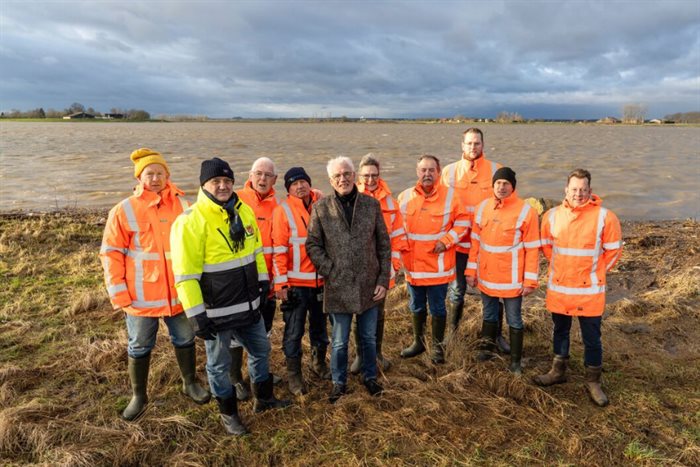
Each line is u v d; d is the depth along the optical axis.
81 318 5.72
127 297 3.67
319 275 4.28
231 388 3.64
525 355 4.96
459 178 5.27
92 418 3.83
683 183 19.41
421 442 3.52
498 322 5.01
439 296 4.70
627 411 3.88
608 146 44.41
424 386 4.22
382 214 4.21
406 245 4.62
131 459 3.35
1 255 8.09
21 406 3.81
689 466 3.27
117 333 5.27
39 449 3.40
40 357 4.77
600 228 3.96
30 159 28.50
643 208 14.63
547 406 3.97
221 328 3.45
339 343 4.02
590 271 4.01
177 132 82.12
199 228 3.35
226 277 3.43
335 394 4.09
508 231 4.36
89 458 3.28
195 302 3.31
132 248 3.71
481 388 4.26
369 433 3.61
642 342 5.11
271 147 42.03
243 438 3.59
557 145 45.66
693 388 4.21
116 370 4.50
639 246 9.31
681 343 5.09
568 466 3.28
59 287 6.70
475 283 4.71
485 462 3.32
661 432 3.62
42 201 15.04
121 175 21.19
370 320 4.12
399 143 49.47
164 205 3.80
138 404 3.88
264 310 4.42
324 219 3.93
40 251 8.45
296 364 4.29
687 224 11.74
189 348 4.07
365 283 3.94
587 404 4.02
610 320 5.68
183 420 3.71
